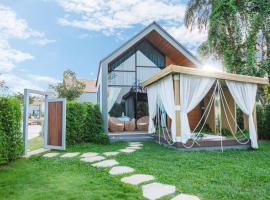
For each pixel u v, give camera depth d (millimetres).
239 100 9039
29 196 3990
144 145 9648
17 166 6129
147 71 13125
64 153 8000
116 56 11031
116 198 3922
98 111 11000
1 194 4074
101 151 8234
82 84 23859
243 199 3863
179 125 8266
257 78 9289
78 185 4547
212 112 11961
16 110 6805
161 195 4043
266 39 12867
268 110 11648
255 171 5434
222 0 13133
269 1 12250
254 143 8898
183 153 7656
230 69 13375
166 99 8914
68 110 9586
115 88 12648
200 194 4066
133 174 5301
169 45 12117
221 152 8008
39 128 21125
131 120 12570
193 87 8422
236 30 13000
